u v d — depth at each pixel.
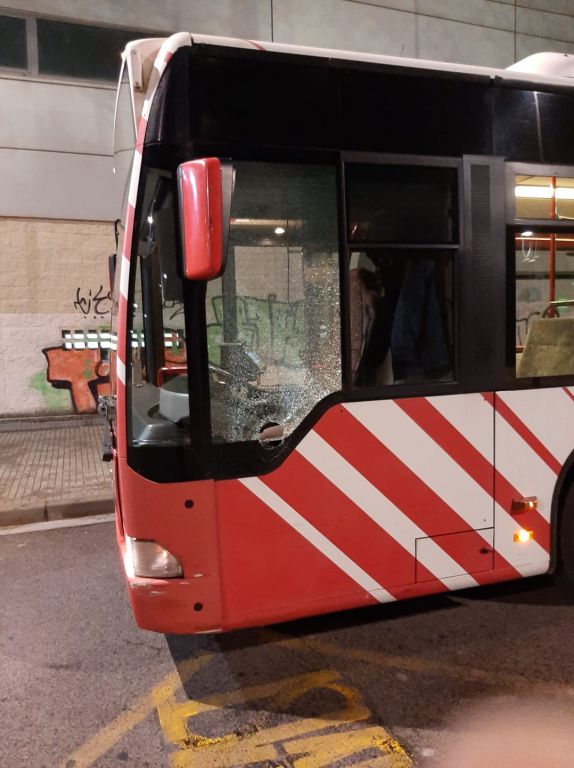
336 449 2.98
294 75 2.82
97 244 9.45
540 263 3.40
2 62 8.75
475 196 3.16
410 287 3.09
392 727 2.68
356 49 10.10
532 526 3.42
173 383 2.73
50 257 9.27
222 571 2.83
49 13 8.77
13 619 3.79
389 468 3.09
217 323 2.77
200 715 2.80
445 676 3.05
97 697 2.96
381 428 3.06
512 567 3.39
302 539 2.96
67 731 2.72
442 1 10.48
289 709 2.83
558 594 3.89
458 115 3.11
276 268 2.85
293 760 2.50
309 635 3.47
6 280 9.12
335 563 3.02
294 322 2.90
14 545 5.09
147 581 2.75
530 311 3.40
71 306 9.46
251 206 2.80
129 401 2.71
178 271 2.63
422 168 3.06
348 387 2.98
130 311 2.68
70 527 5.53
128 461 2.71
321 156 2.87
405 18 10.30
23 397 9.43
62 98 8.97
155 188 2.64
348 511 3.02
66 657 3.34
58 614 3.85
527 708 2.79
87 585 4.28
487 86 3.15
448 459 3.20
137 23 9.19
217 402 2.79
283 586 2.94
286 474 2.90
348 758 2.50
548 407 3.39
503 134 3.20
